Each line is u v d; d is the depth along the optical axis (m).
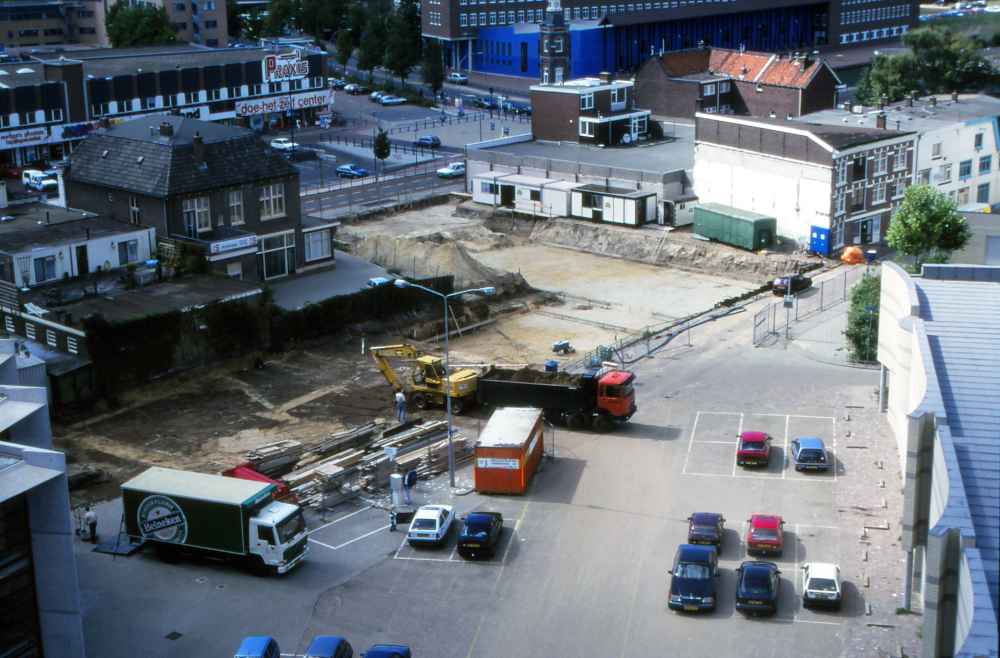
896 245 86.19
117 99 146.12
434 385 66.44
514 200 118.94
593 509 53.31
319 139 161.50
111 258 79.56
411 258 95.56
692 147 130.75
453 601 45.41
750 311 85.31
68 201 89.25
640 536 50.47
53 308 70.44
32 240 78.06
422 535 49.50
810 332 79.75
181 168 81.69
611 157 125.56
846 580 45.78
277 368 74.56
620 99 139.00
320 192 129.25
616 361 75.06
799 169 98.75
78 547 50.09
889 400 61.22
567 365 74.00
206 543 47.78
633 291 93.56
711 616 43.66
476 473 55.22
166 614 44.50
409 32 199.62
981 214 88.00
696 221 105.00
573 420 62.97
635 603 44.84
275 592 46.25
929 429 41.00
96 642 42.47
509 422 57.94
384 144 139.75
